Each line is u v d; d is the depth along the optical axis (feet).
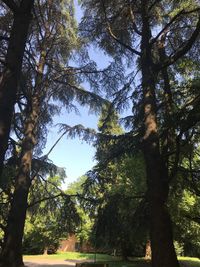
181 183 43.34
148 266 85.25
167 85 42.91
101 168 46.47
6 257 45.88
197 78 40.55
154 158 37.63
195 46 45.44
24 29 24.02
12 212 48.14
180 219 60.03
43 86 57.88
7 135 21.27
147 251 115.34
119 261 101.35
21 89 53.78
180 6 45.73
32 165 54.44
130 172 55.21
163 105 41.27
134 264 89.86
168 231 35.24
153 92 40.78
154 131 38.86
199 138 41.16
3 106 21.68
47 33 58.34
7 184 44.50
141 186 54.65
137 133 42.75
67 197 52.80
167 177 37.63
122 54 49.52
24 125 56.13
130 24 47.78
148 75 41.04
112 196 41.70
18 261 46.37
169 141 38.93
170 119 35.58
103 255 138.51
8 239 46.88
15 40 23.52
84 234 143.33
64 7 58.59
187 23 46.62
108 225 40.91
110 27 46.09
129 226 41.34
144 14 43.98
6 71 22.63
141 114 42.11
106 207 41.42
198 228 73.51
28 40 56.44
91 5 47.98
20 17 24.09
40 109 58.75
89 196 48.55
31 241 141.79
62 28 58.59
